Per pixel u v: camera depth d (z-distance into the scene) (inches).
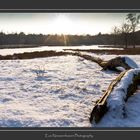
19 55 807.7
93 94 279.0
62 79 375.6
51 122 188.7
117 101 198.1
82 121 193.5
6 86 328.8
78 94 277.7
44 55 841.5
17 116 200.7
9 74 426.0
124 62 428.5
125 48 972.6
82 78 384.2
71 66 534.0
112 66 451.2
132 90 246.2
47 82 353.7
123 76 251.4
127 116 204.1
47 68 502.0
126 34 953.5
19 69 485.1
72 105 236.2
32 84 339.3
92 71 462.0
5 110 217.5
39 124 184.2
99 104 193.2
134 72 263.4
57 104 239.3
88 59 628.4
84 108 227.0
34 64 574.9
